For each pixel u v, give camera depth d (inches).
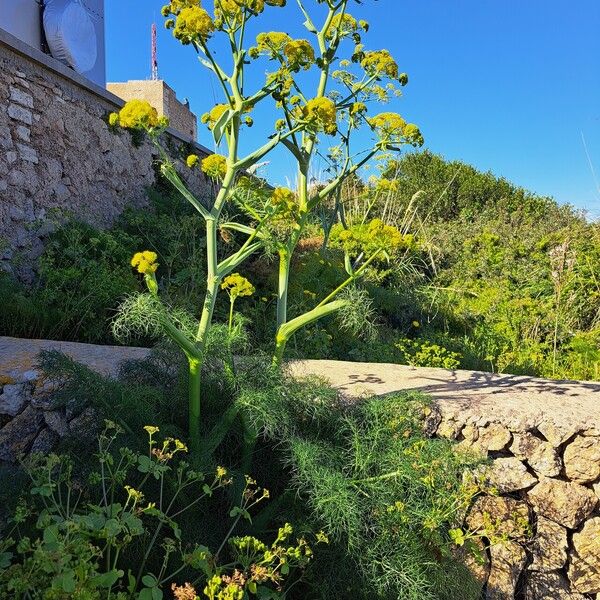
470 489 96.0
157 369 109.8
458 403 119.3
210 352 99.5
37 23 296.0
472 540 103.3
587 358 227.9
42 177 232.1
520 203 558.3
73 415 112.8
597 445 113.4
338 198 174.7
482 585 106.7
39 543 59.1
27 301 176.7
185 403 101.7
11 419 115.0
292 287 241.8
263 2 90.1
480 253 361.7
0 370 120.0
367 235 103.7
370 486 91.1
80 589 57.8
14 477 86.8
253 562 77.7
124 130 299.1
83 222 237.6
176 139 358.0
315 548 86.3
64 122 249.6
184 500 85.3
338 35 109.7
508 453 115.8
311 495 86.8
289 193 101.5
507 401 123.0
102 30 363.3
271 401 91.9
